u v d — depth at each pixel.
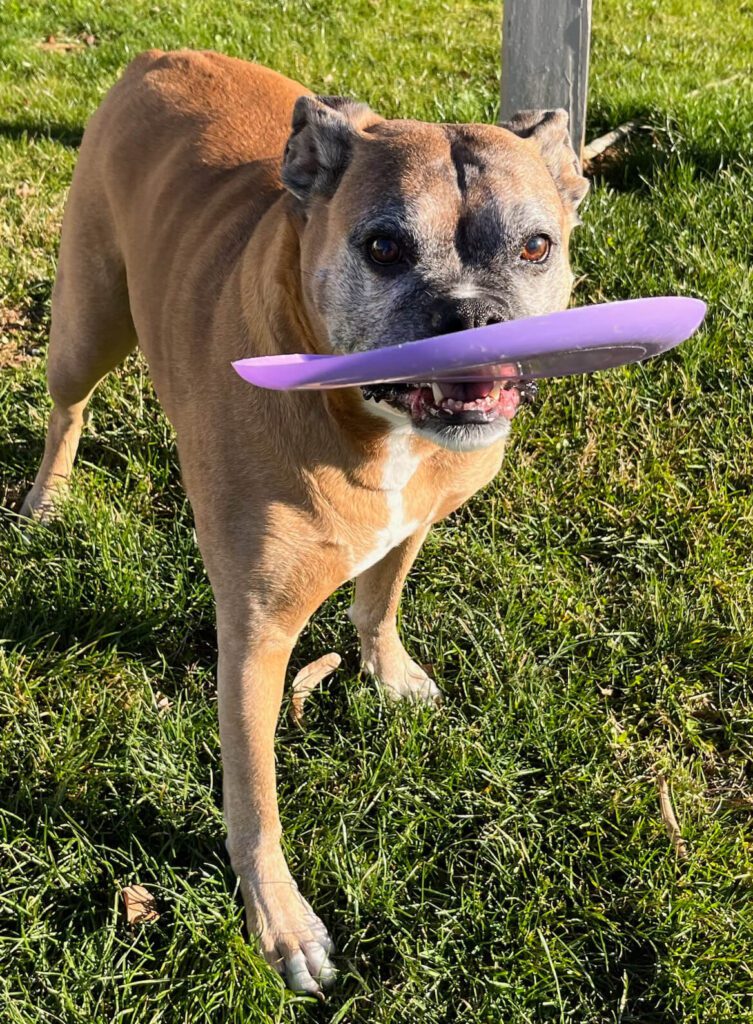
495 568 0.97
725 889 0.78
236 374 0.72
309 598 0.72
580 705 0.88
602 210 1.30
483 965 0.74
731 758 0.88
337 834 0.79
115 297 0.92
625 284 1.21
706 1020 0.72
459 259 0.67
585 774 0.83
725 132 1.44
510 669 0.90
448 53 1.95
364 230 0.67
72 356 0.94
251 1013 0.70
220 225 0.80
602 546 1.02
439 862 0.80
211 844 0.79
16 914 0.75
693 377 1.13
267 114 0.89
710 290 1.19
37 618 0.91
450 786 0.83
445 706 0.89
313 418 0.68
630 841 0.80
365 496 0.71
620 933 0.76
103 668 0.89
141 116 0.90
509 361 0.55
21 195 1.40
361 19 2.11
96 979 0.71
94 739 0.83
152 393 1.11
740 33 2.19
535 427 1.09
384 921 0.76
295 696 0.88
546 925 0.76
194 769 0.82
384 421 0.69
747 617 0.95
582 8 1.20
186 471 0.77
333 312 0.68
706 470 1.07
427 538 1.00
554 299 0.70
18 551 0.96
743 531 1.01
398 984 0.74
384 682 0.89
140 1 2.09
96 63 1.78
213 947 0.73
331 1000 0.73
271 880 0.75
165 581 0.95
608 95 1.58
